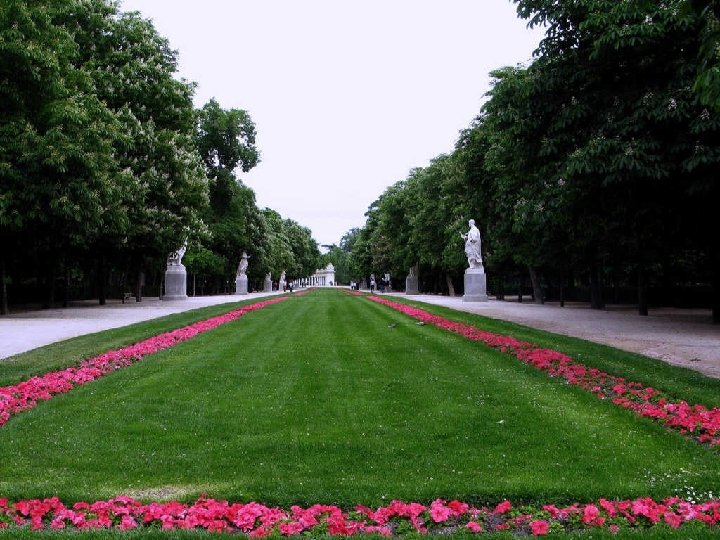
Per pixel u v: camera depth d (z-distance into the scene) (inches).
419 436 283.7
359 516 197.0
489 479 227.3
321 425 302.7
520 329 745.0
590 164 642.8
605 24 640.4
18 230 938.7
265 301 1657.2
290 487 219.5
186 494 214.4
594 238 1089.4
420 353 552.7
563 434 284.0
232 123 2436.0
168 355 539.8
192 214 1430.9
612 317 1050.1
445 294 2960.1
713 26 212.1
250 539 175.0
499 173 1318.9
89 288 2066.9
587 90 712.4
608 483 224.2
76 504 201.2
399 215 3068.4
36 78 872.3
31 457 253.8
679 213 765.3
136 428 295.3
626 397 359.6
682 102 606.5
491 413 323.3
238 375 438.6
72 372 436.1
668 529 182.1
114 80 1253.1
